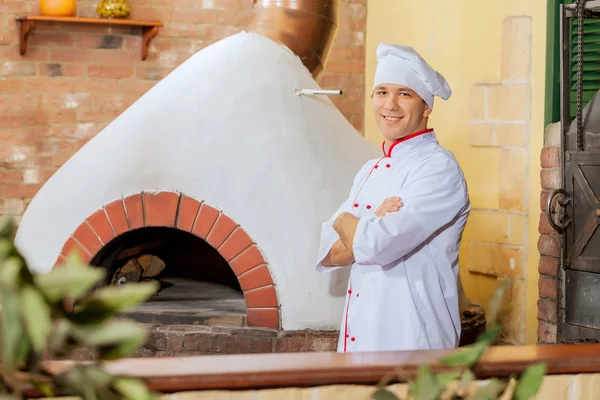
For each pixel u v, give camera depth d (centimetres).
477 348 82
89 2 455
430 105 231
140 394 69
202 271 417
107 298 67
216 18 472
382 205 218
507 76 378
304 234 306
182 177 308
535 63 363
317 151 320
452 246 223
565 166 317
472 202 401
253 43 339
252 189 307
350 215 223
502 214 380
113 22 445
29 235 317
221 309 322
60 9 436
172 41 469
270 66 332
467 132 404
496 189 385
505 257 378
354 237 215
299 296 303
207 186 307
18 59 448
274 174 310
